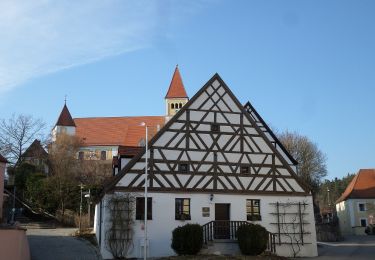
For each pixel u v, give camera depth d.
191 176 28.14
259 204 29.05
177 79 84.50
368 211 67.75
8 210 41.59
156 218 26.88
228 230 27.48
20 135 54.59
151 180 27.31
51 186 46.56
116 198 26.25
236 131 29.84
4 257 18.56
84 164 63.19
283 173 29.89
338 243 41.34
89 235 34.75
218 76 30.56
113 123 88.88
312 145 68.19
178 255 25.23
